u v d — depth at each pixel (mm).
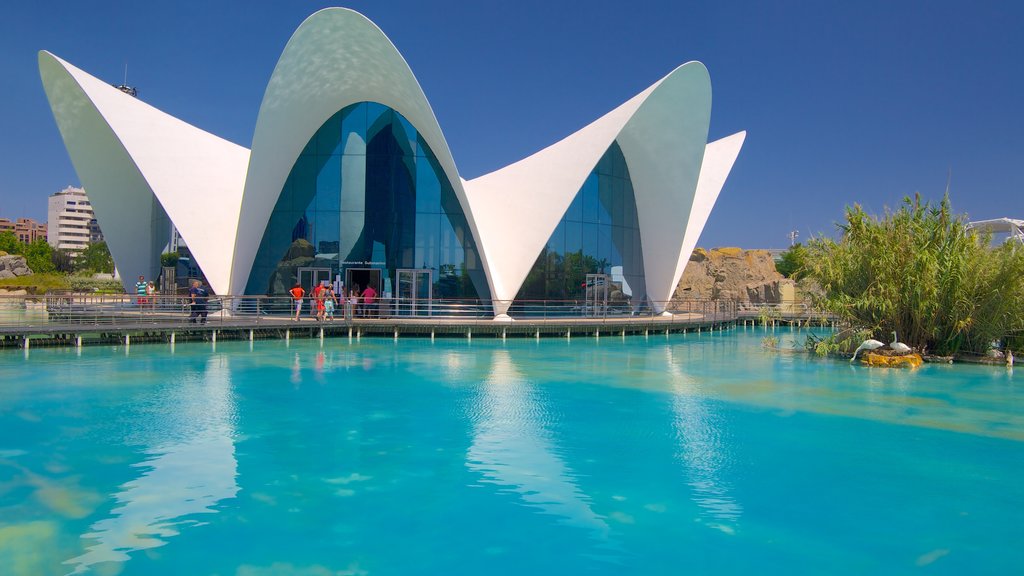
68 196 161000
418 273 25047
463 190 23969
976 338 15969
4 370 12539
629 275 28578
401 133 25312
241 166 26359
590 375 12992
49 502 5605
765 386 11812
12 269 56344
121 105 23359
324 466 6707
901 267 16000
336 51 21734
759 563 4688
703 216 30906
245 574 4383
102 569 4418
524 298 25438
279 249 25281
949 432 8359
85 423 8312
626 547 4930
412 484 6215
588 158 24734
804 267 17812
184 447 7281
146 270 28469
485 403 9977
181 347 16875
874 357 14961
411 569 4523
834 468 6844
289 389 10898
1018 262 15117
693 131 26109
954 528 5320
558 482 6344
